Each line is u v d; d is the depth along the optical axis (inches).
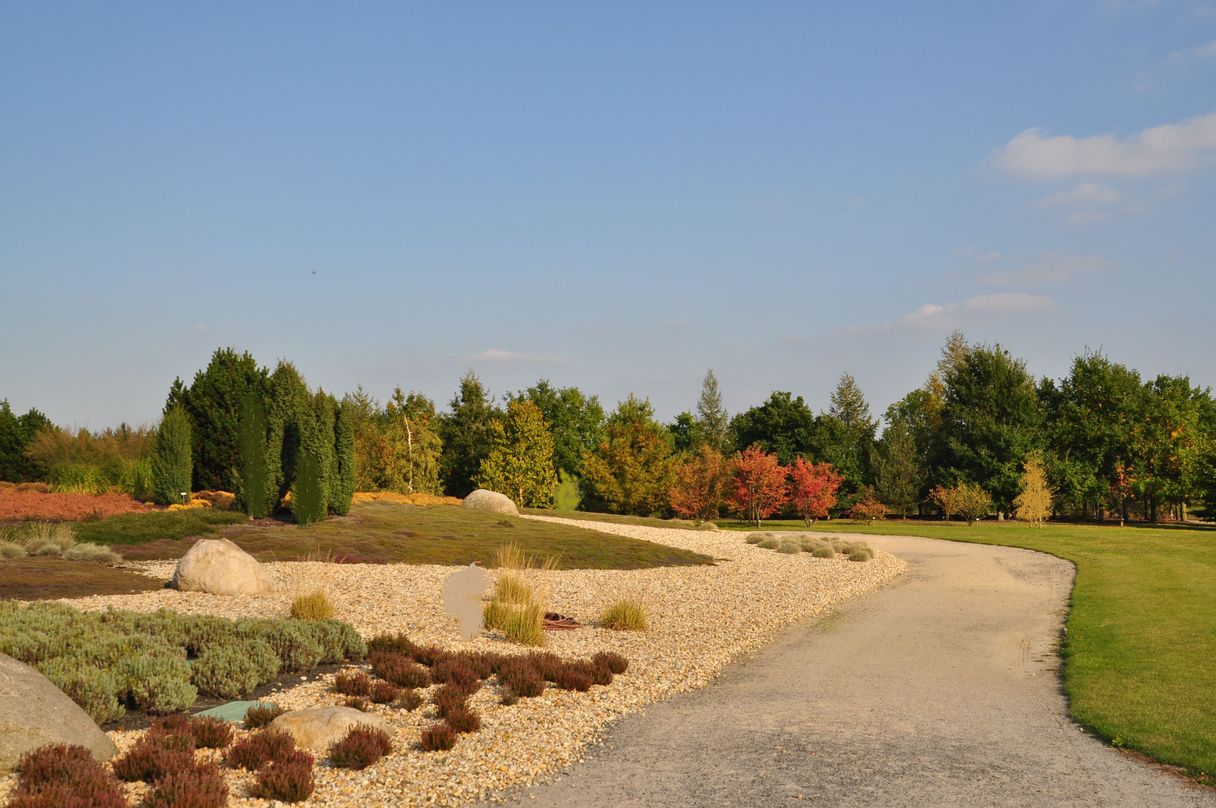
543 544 973.2
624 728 351.6
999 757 308.7
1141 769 294.4
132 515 888.3
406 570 754.8
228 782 271.0
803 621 641.0
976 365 2273.6
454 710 340.8
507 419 2038.6
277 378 954.1
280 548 808.9
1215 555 1091.9
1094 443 2070.6
